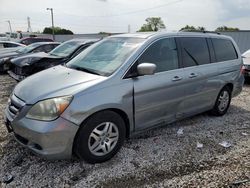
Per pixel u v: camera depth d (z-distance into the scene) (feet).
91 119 9.60
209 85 14.58
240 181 9.41
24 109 9.26
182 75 12.73
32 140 9.05
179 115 13.26
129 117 10.80
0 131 13.10
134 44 11.84
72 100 9.10
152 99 11.46
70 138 9.19
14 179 9.29
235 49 17.16
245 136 13.52
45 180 9.27
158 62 11.90
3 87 23.88
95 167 10.12
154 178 9.55
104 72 10.67
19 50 35.40
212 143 12.52
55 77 10.84
